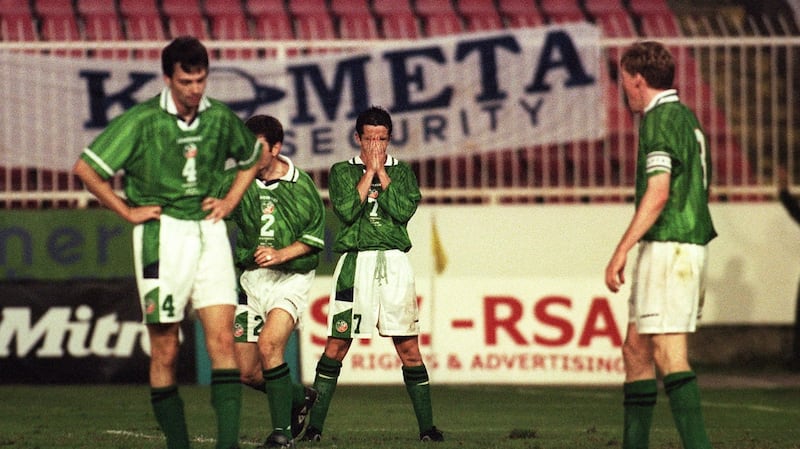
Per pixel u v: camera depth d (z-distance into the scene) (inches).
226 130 806.5
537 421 1320.1
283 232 1031.0
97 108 1834.4
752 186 1900.8
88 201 1852.9
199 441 1098.1
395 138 1877.5
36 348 1728.6
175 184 797.2
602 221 1871.3
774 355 1891.0
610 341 1769.2
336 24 2030.0
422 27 2016.5
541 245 1868.8
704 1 2257.6
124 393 1630.2
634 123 1915.6
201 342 1727.4
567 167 1921.8
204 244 805.2
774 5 2129.7
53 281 1790.1
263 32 2009.1
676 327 807.1
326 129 1867.6
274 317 1019.3
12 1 1977.1
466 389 1695.4
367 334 1079.0
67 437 1136.8
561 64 1875.0
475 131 1881.2
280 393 1009.5
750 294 1886.1
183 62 767.1
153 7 2017.7
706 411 1423.5
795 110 1982.0
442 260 1854.1
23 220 1800.0
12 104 1822.1
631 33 1959.9
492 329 1766.7
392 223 1086.4
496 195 1881.2
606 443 1083.9
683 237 809.5
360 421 1307.8
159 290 797.2
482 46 1878.7
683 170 807.7
